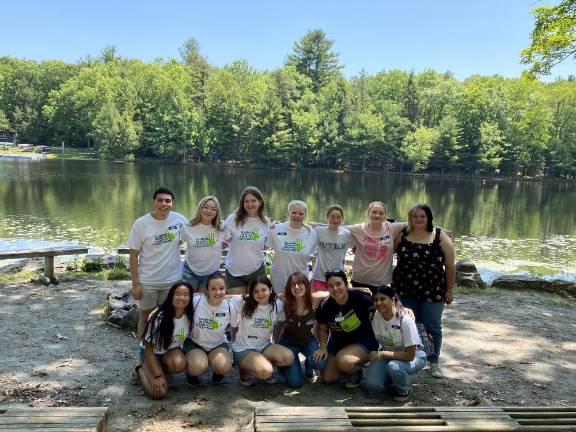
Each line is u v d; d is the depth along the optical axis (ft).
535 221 71.92
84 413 7.86
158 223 13.50
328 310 12.89
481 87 196.54
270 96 178.70
